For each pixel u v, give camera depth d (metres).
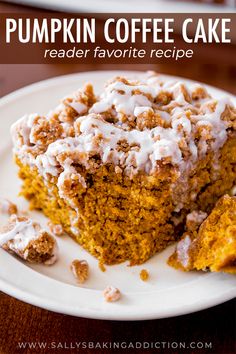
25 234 0.23
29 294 0.21
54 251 0.23
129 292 0.22
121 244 0.24
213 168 0.24
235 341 0.21
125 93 0.25
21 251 0.23
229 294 0.21
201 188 0.25
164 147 0.23
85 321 0.22
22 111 0.30
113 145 0.23
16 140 0.25
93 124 0.23
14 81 0.32
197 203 0.25
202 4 0.38
